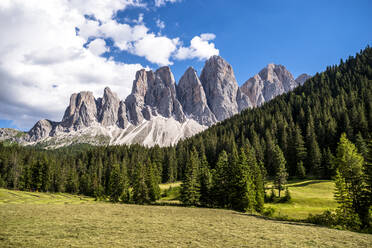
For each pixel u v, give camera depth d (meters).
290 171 103.44
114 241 20.77
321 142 108.88
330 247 21.36
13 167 132.50
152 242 20.81
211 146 143.75
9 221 29.45
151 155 154.25
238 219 39.56
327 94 159.88
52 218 33.19
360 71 178.38
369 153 40.47
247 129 152.12
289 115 147.00
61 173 133.12
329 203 56.91
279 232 28.08
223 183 69.69
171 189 102.31
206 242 21.52
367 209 37.69
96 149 178.38
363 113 107.12
